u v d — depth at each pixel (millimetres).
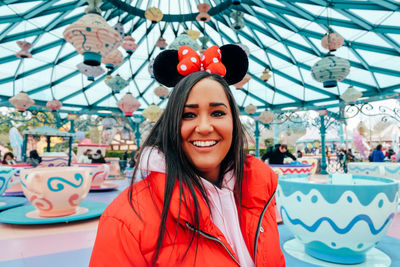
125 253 623
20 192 4105
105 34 3645
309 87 9789
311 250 1716
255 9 6559
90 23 3562
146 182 715
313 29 6598
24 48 6027
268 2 6043
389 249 1817
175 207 650
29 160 6219
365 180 1924
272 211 920
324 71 4789
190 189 679
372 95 8977
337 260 1577
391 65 7309
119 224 638
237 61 1005
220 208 785
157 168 690
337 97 9906
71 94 10555
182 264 647
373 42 6527
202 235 686
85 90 10648
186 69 869
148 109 7312
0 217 2330
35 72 8734
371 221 1445
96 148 8836
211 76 755
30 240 1976
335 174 2031
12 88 9406
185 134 708
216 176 861
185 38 4543
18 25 6352
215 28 7934
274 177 887
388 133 16844
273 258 795
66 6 6047
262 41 8094
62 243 1919
